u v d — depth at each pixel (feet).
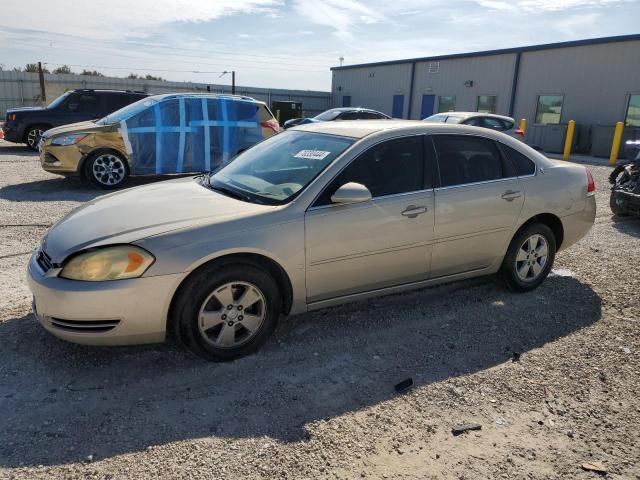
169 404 10.05
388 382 11.11
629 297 15.99
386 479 8.29
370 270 13.00
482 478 8.39
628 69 64.95
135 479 8.11
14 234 20.77
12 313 13.47
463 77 88.94
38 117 51.24
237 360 11.70
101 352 11.78
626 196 25.49
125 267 10.33
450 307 15.03
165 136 31.89
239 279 11.27
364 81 112.47
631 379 11.45
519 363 12.02
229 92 115.34
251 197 12.66
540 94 76.33
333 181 12.41
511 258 15.56
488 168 14.89
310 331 13.26
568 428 9.77
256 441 9.09
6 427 9.20
